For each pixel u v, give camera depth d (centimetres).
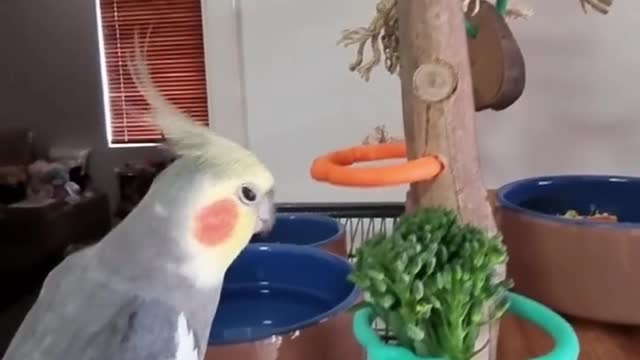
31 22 216
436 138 42
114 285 47
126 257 48
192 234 48
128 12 206
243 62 110
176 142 48
